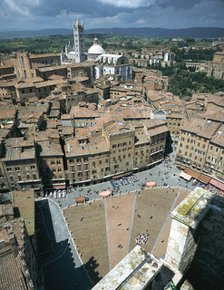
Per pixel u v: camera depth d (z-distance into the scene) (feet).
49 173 379.96
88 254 286.05
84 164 383.65
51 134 410.31
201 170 415.44
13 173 351.05
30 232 248.32
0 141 365.81
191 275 76.18
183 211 67.77
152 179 417.69
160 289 64.90
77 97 580.30
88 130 437.99
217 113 477.77
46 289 247.50
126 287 55.01
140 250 62.39
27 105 539.29
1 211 251.39
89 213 346.33
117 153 396.16
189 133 407.44
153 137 419.74
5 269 120.78
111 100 626.64
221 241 68.85
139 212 347.77
